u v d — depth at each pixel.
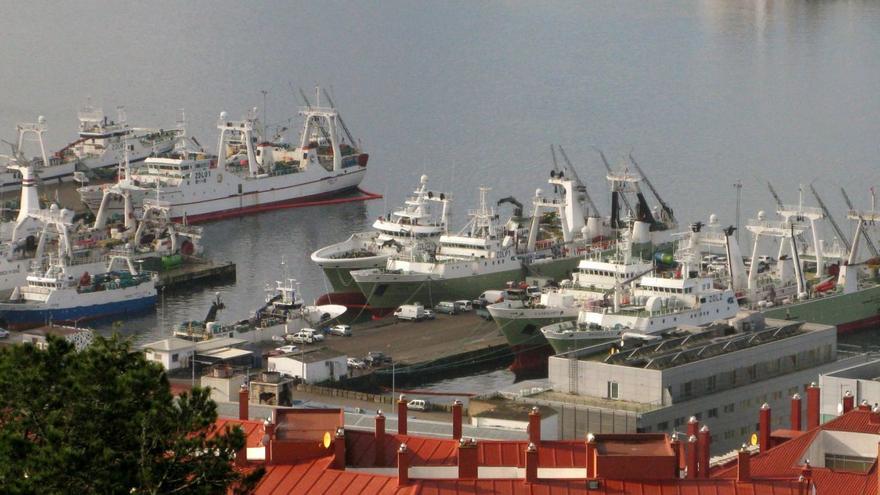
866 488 195.12
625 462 180.50
